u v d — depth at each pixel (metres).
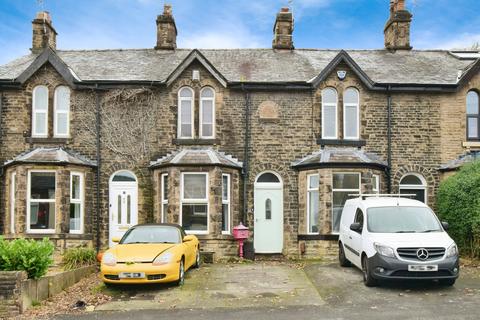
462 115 17.91
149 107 17.52
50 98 17.41
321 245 16.44
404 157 17.69
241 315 9.37
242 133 17.61
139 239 12.52
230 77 18.05
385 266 10.73
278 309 9.80
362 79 17.56
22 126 17.25
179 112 17.66
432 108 17.91
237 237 16.23
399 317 8.93
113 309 9.95
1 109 17.27
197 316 9.33
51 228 16.33
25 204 16.11
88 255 14.91
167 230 12.85
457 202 15.97
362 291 10.99
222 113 17.59
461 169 16.47
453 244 10.98
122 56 20.02
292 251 17.12
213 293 11.11
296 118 17.67
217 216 16.34
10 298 9.52
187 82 17.58
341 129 17.62
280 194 17.59
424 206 12.52
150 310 9.84
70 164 16.53
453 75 18.55
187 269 12.88
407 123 17.81
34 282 10.30
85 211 16.91
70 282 12.36
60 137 17.38
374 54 20.58
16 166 16.28
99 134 17.44
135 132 17.48
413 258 10.72
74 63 19.11
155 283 11.92
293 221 17.27
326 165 16.55
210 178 16.45
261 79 17.88
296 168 17.39
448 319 8.77
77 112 17.48
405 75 18.39
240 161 17.50
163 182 17.03
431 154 17.77
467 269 13.62
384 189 17.39
